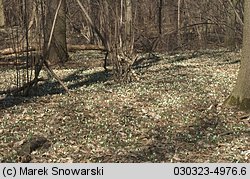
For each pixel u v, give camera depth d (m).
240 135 11.03
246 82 12.84
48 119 12.12
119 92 15.12
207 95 14.66
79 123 11.82
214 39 36.44
